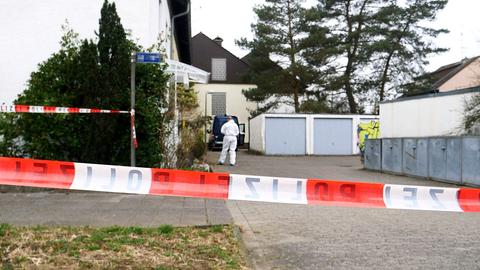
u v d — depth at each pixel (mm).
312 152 31812
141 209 8383
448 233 7191
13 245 5648
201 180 5953
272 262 5676
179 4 20188
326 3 38969
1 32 13188
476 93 17422
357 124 32281
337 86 38375
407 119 21391
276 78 38406
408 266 5520
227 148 18922
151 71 11367
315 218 8258
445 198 6160
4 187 10008
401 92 40281
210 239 6332
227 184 5969
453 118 18578
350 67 39375
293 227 7535
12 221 7230
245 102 43562
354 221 8039
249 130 37250
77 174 5914
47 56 13219
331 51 37344
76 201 9117
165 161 11906
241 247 6074
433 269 5414
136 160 11266
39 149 10781
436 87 42594
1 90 13156
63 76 11023
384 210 9062
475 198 6203
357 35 38906
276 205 9461
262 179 5980
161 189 5914
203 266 5176
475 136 12484
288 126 31750
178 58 27922
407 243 6570
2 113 10758
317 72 38094
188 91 17500
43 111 8867
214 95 43344
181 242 6094
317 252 6102
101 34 11078
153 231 6559
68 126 10844
